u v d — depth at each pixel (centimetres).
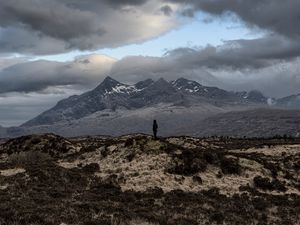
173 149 6138
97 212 3453
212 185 5281
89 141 10475
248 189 5238
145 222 3275
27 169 5322
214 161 5872
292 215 4231
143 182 5103
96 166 5872
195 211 3891
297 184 5953
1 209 3161
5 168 5675
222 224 3559
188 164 5647
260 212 4234
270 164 6372
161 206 4009
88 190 4653
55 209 3356
